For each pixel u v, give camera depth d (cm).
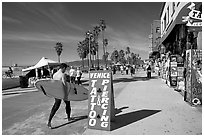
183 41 1169
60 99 523
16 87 1644
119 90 1193
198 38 996
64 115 633
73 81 1603
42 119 592
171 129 475
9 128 514
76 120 572
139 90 1167
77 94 568
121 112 643
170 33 1228
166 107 700
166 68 1504
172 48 1562
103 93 494
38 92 1252
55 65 1850
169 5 1877
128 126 504
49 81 539
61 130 490
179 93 1026
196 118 560
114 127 499
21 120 586
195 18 909
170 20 1814
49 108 750
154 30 3803
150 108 689
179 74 1233
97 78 504
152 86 1367
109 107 484
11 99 979
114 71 3866
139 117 581
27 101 913
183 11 947
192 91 711
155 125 506
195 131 460
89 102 503
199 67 706
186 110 652
